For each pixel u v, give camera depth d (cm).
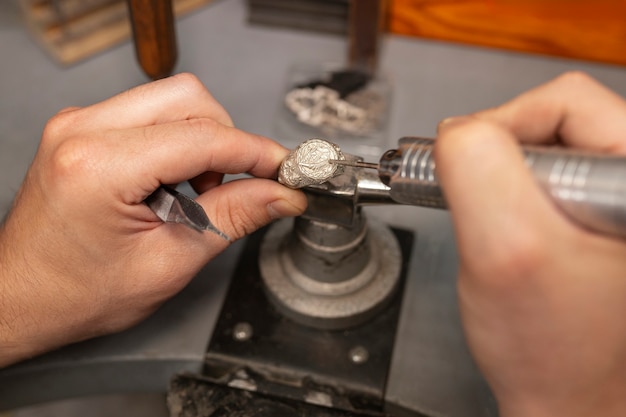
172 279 31
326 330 33
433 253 36
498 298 24
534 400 26
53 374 33
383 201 29
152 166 29
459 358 33
